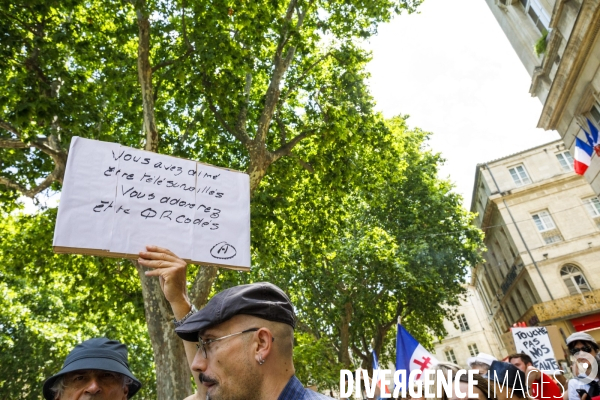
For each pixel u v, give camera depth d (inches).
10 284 788.0
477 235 943.0
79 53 378.6
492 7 725.3
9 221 505.0
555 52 573.0
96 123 374.3
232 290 60.8
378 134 527.8
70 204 95.1
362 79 501.0
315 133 461.4
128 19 471.2
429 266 892.6
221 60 376.5
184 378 255.8
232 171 117.1
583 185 1261.1
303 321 935.0
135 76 415.2
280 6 434.6
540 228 1268.5
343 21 476.7
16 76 362.6
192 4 368.2
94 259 502.9
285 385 55.9
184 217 106.0
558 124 658.8
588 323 1101.7
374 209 949.8
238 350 56.1
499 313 1801.2
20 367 841.5
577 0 485.4
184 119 514.3
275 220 446.9
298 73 522.6
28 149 419.5
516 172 1346.0
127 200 101.2
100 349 98.3
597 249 1182.3
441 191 963.3
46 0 337.4
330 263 838.5
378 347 933.8
